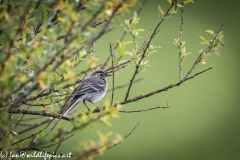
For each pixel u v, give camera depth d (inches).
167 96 1293.1
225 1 1567.4
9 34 280.1
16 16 289.4
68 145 991.0
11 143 330.0
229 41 1535.4
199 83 1387.8
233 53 1501.0
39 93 378.6
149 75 1294.3
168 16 409.4
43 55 293.9
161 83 1280.8
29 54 284.0
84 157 277.7
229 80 1419.8
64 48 280.7
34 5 331.6
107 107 302.8
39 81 277.3
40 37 293.9
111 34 1254.9
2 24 285.0
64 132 285.6
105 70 435.5
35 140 335.9
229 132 1315.2
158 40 1385.3
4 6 303.7
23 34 306.8
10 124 346.0
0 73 270.4
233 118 1334.9
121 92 1213.7
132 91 1236.5
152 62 1333.7
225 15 1560.0
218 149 1262.3
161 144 1210.0
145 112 1230.9
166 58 1352.1
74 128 284.0
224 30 1556.3
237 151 1248.8
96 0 289.0
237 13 1576.0
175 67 1344.7
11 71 277.4
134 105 1238.3
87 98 561.3
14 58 273.9
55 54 285.4
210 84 1401.3
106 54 1200.8
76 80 431.5
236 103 1374.3
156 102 1273.4
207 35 1475.1
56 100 388.2
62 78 358.9
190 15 1526.8
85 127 283.3
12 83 276.5
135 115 1219.2
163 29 1423.5
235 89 1400.1
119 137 279.3
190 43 1443.2
